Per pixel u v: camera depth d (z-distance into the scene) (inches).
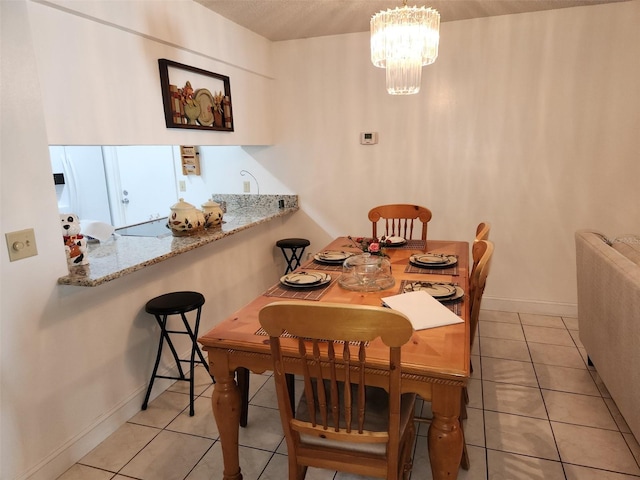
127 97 86.5
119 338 85.4
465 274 84.4
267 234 146.7
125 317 86.7
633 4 108.8
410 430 62.6
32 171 66.4
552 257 129.0
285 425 53.8
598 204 122.0
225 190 157.4
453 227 136.0
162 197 163.2
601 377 87.4
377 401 60.5
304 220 152.1
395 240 110.6
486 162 128.6
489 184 129.7
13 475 66.1
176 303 86.4
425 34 77.5
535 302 133.2
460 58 124.5
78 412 76.7
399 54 78.7
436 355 52.1
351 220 146.6
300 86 142.0
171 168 159.8
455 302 69.1
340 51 135.2
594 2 109.4
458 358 51.4
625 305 71.1
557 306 131.5
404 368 49.9
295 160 148.0
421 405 89.4
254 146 150.8
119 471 73.4
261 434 81.7
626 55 111.8
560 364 103.5
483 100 125.0
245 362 59.3
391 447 50.4
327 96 139.9
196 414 88.7
